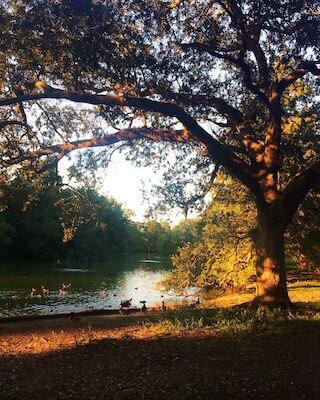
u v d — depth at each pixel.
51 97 11.09
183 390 5.45
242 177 11.75
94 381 6.04
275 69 13.35
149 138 13.80
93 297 26.34
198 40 13.09
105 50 11.09
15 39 11.05
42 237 63.69
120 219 84.81
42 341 9.71
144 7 11.31
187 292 25.89
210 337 8.53
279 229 11.74
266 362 6.62
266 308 11.29
